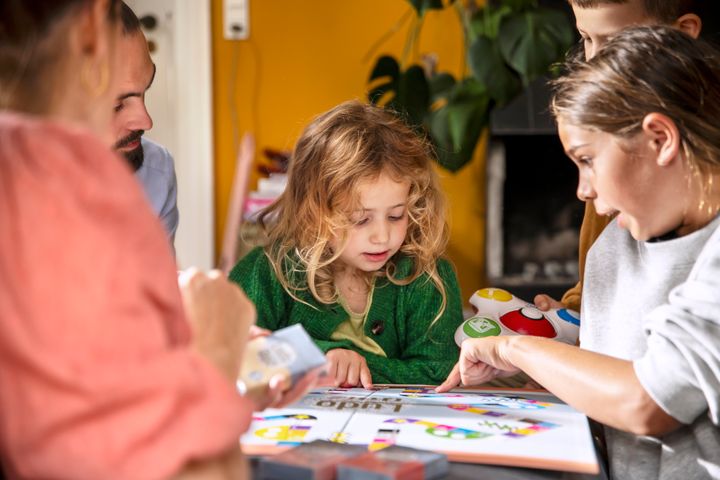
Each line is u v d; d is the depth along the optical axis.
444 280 1.52
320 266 1.42
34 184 0.55
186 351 0.58
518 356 1.07
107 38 0.65
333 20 3.57
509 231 3.49
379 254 1.40
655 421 0.93
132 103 1.36
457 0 3.43
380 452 0.82
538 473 0.83
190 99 3.60
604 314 1.16
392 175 1.36
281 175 3.38
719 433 0.95
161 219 1.77
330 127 1.41
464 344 1.17
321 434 0.94
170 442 0.53
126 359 0.54
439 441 0.91
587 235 1.49
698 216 1.01
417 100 3.23
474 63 3.08
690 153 0.97
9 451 0.54
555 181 3.45
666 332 0.93
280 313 1.48
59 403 0.52
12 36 0.60
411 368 1.42
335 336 1.47
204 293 0.74
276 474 0.79
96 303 0.54
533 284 3.23
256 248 1.53
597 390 0.96
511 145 3.44
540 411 1.05
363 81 3.60
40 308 0.53
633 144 0.97
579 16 1.35
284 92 3.62
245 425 0.58
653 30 1.01
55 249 0.54
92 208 0.56
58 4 0.61
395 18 3.55
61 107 0.63
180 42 3.58
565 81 1.04
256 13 3.58
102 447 0.52
